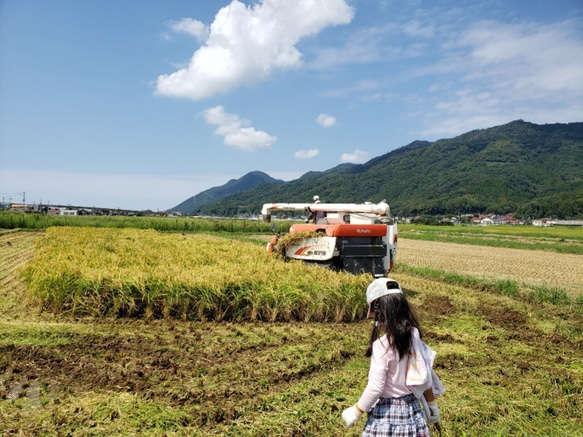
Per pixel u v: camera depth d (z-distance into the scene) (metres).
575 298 12.74
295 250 12.05
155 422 4.46
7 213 40.81
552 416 4.99
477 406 5.11
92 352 6.50
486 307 11.51
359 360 6.72
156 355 6.52
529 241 45.44
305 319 9.14
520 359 7.16
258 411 4.79
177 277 9.06
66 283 8.80
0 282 12.21
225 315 9.00
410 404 2.84
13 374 5.62
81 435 4.16
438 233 60.44
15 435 4.11
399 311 2.86
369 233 11.50
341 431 4.41
